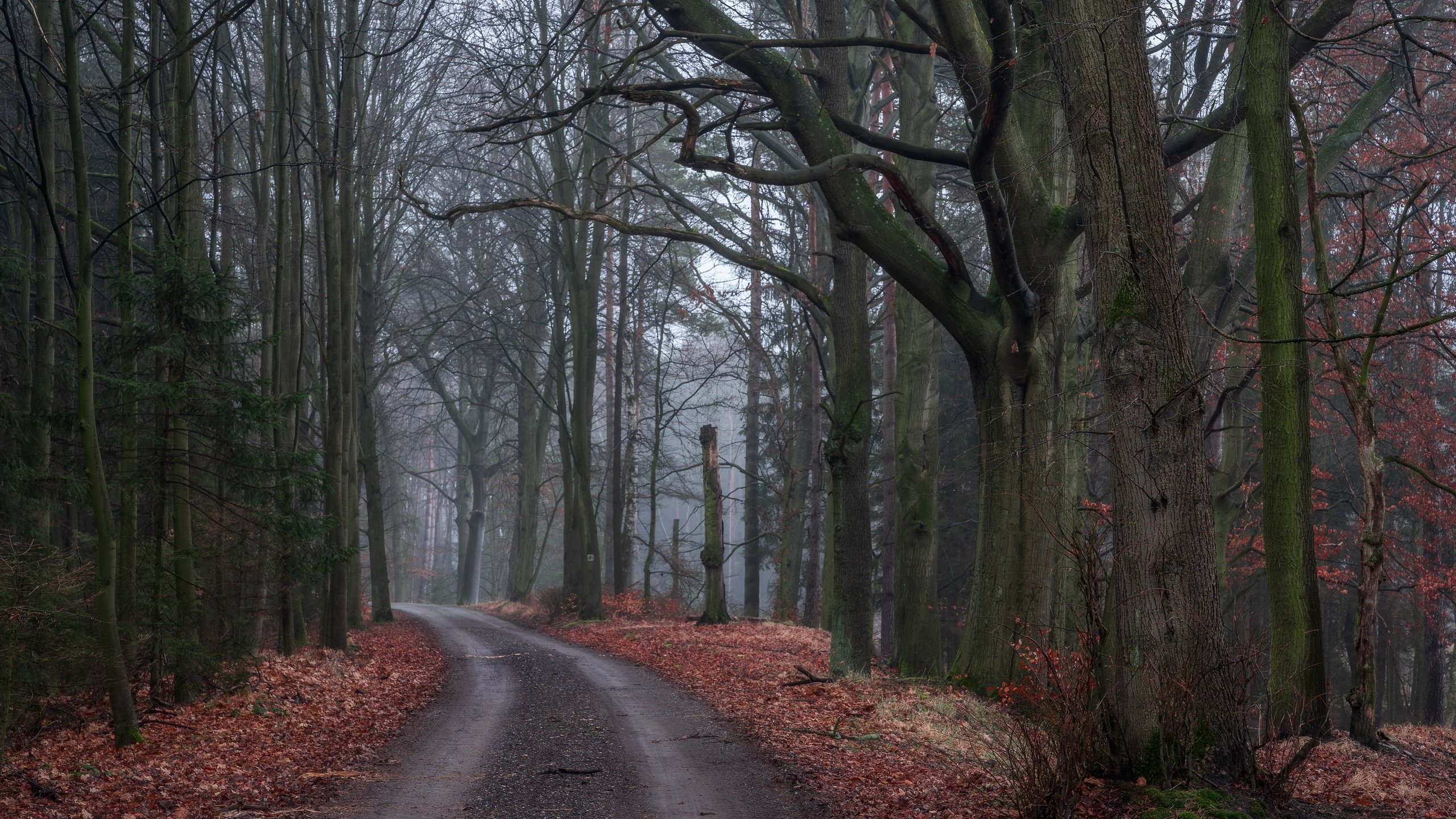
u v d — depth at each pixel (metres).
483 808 7.95
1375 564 11.19
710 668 17.25
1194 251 15.35
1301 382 11.37
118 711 10.30
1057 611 13.98
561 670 17.70
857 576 15.65
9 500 12.32
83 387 10.18
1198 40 17.39
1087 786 7.56
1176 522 7.83
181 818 7.68
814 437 30.39
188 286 12.28
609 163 30.86
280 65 17.70
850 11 21.75
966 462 30.95
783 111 13.14
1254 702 8.07
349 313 22.08
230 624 13.85
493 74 20.28
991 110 10.73
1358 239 20.27
